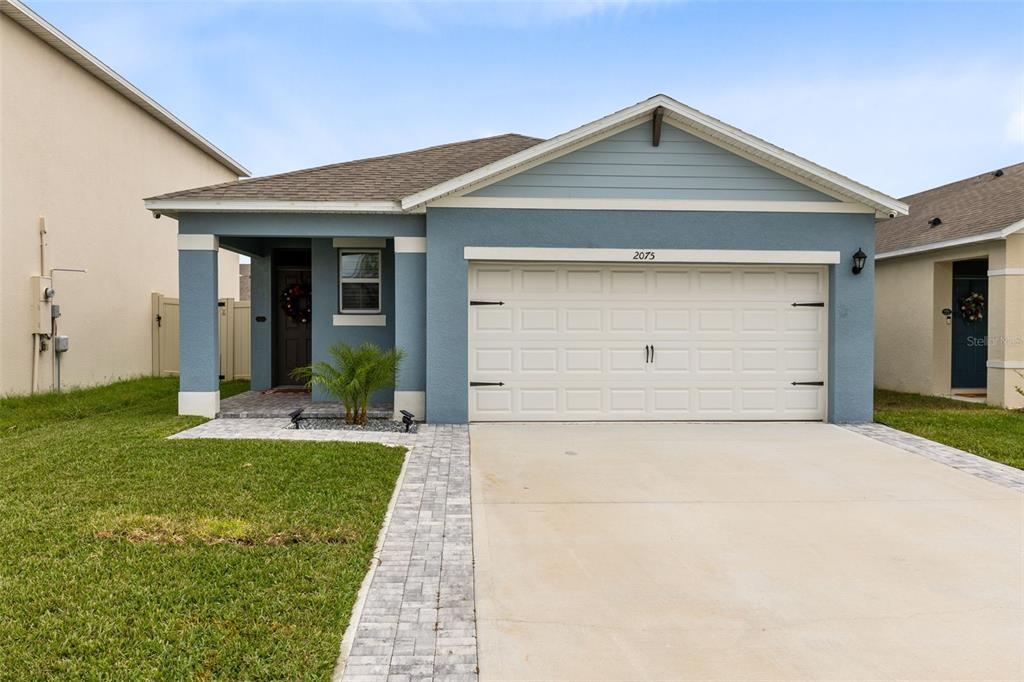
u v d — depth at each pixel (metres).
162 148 16.42
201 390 9.40
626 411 9.47
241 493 5.57
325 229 9.32
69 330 12.66
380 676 3.10
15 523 4.78
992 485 6.40
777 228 9.32
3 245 10.98
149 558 4.22
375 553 4.61
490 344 9.31
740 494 6.07
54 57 12.20
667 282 9.46
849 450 7.80
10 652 3.12
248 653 3.17
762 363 9.55
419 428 8.80
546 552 4.67
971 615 3.79
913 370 13.11
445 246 9.09
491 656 3.31
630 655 3.35
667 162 9.21
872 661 3.31
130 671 3.01
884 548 4.80
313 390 10.96
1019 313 11.01
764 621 3.71
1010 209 11.43
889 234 14.56
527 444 7.98
